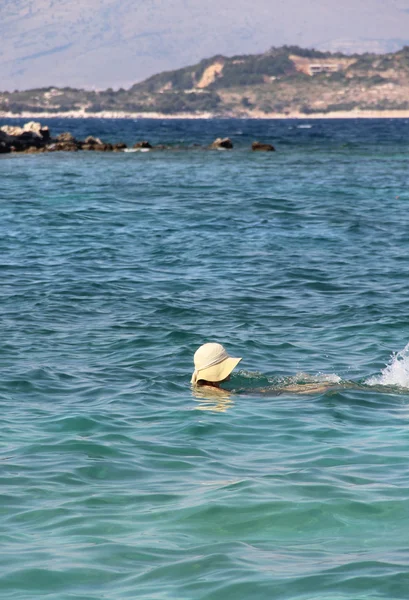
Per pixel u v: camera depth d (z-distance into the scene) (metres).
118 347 17.92
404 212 43.16
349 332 19.19
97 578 7.48
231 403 13.79
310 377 15.40
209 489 9.75
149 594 7.12
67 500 9.51
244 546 8.15
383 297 23.30
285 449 11.34
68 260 29.50
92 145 106.00
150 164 79.62
